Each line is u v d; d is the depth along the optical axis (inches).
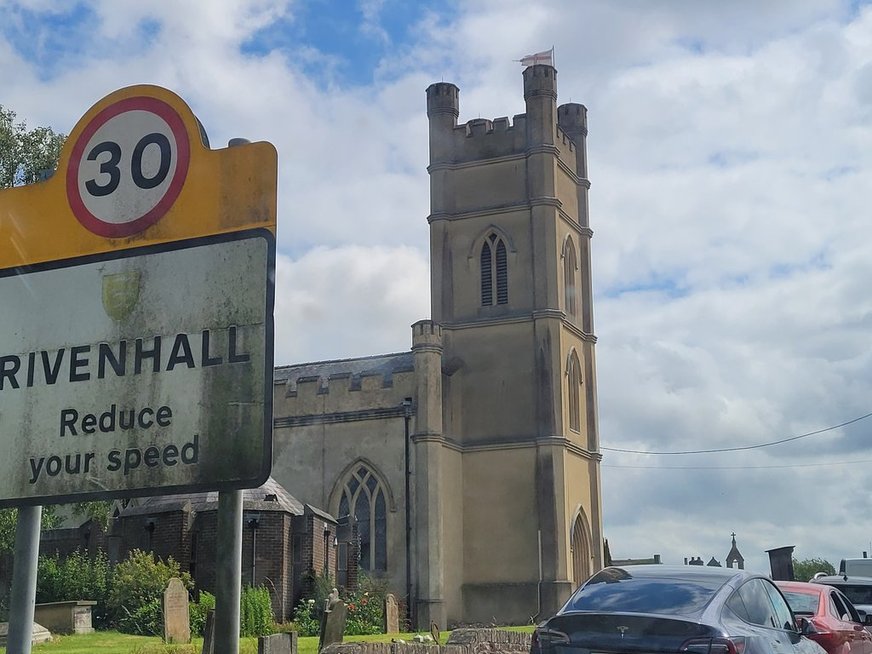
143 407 308.7
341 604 714.8
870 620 808.3
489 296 2044.8
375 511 1887.3
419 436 1862.7
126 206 320.8
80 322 319.9
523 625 1833.2
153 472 303.6
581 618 417.7
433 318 2049.7
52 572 1187.3
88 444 312.7
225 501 299.3
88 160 327.3
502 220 2062.0
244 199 309.3
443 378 1961.1
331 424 1946.4
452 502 1918.1
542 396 1946.4
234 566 296.5
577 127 2256.4
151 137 321.7
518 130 2091.5
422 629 1753.2
